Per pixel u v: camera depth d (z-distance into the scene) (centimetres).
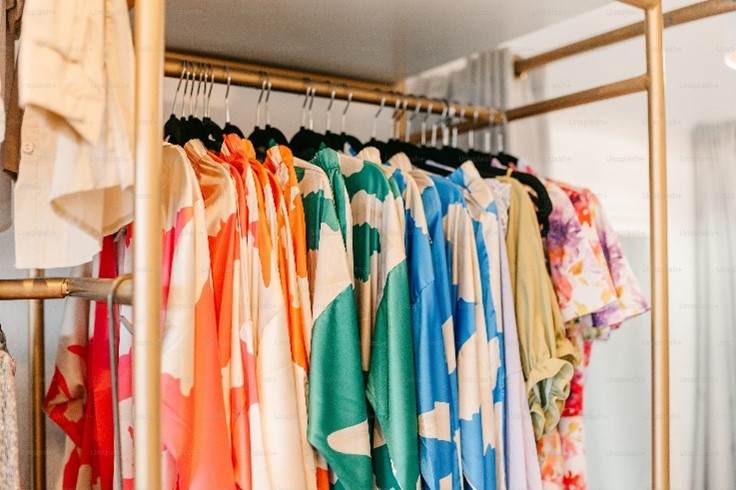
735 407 146
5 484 71
